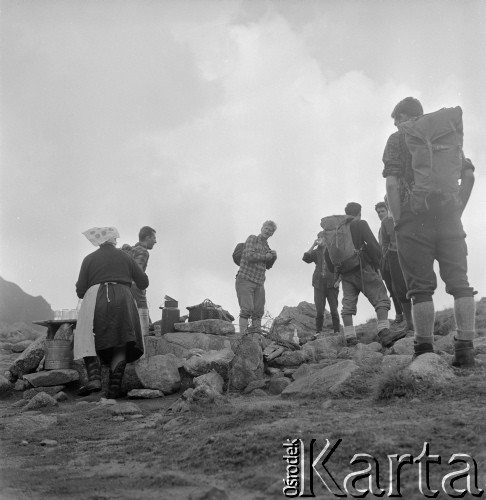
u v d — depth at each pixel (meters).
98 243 8.91
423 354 6.26
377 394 6.14
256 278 10.35
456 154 6.54
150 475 4.38
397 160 6.67
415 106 6.86
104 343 8.36
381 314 9.78
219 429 5.47
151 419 6.82
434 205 6.47
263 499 3.76
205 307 11.08
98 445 5.69
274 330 10.53
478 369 6.40
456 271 6.61
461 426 4.61
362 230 9.83
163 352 10.02
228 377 8.39
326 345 9.84
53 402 8.05
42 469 4.87
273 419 5.47
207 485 4.07
